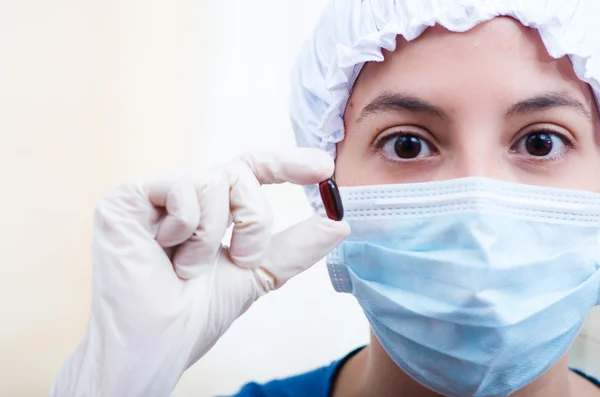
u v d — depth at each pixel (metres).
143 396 0.62
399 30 0.73
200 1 1.30
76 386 0.63
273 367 1.36
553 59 0.72
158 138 1.27
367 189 0.78
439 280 0.72
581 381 1.03
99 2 1.22
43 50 1.15
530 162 0.75
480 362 0.71
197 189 0.63
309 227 0.69
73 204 1.19
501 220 0.71
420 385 0.86
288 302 1.37
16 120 1.12
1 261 1.11
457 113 0.72
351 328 1.38
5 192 1.11
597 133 0.78
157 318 0.62
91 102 1.21
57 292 1.18
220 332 0.67
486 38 0.71
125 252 0.63
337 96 0.81
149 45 1.27
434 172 0.77
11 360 1.12
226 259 0.68
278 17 1.33
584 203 0.74
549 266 0.71
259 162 0.67
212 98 1.30
